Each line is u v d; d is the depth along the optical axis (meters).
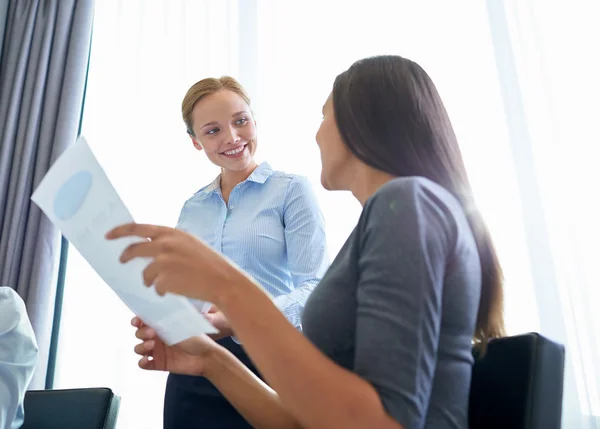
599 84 2.04
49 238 2.31
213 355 0.87
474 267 0.61
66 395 1.22
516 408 0.63
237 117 1.71
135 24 2.62
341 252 0.69
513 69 2.17
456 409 0.57
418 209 0.57
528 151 2.07
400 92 0.69
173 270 0.54
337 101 0.72
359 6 2.38
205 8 2.54
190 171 2.40
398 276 0.53
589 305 1.88
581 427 1.80
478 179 2.10
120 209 0.58
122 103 2.54
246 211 1.68
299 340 0.52
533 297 1.96
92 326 2.34
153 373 2.23
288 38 2.43
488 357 0.69
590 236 1.95
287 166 2.27
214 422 1.43
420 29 2.30
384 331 0.51
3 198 2.40
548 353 0.64
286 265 1.64
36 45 2.55
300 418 0.51
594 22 2.11
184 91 2.47
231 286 0.53
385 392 0.49
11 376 1.19
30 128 2.43
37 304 2.22
